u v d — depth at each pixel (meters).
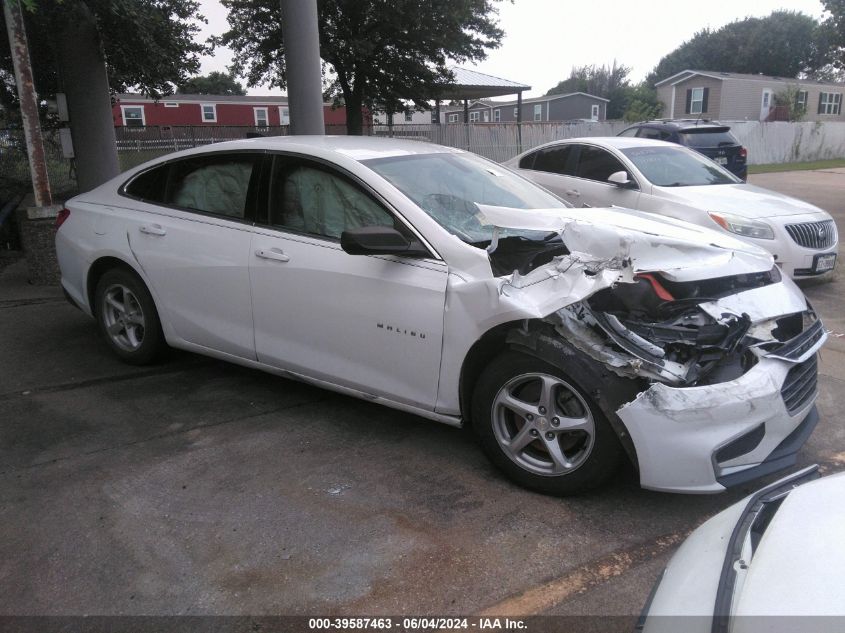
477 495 3.27
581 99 50.91
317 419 4.11
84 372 4.86
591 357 2.92
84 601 2.57
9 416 4.12
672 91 41.38
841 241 10.23
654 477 2.90
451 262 3.33
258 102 38.62
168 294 4.44
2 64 10.72
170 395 4.46
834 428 4.03
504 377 3.20
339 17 16.44
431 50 17.12
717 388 2.87
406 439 3.86
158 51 8.50
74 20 7.60
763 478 3.46
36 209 7.21
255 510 3.15
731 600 1.61
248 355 4.18
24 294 7.00
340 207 3.75
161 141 15.62
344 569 2.75
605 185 8.13
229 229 4.13
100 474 3.47
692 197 7.38
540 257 3.54
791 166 26.94
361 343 3.62
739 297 3.40
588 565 2.78
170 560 2.80
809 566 1.59
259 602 2.56
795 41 56.00
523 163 9.48
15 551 2.86
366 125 20.00
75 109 8.92
